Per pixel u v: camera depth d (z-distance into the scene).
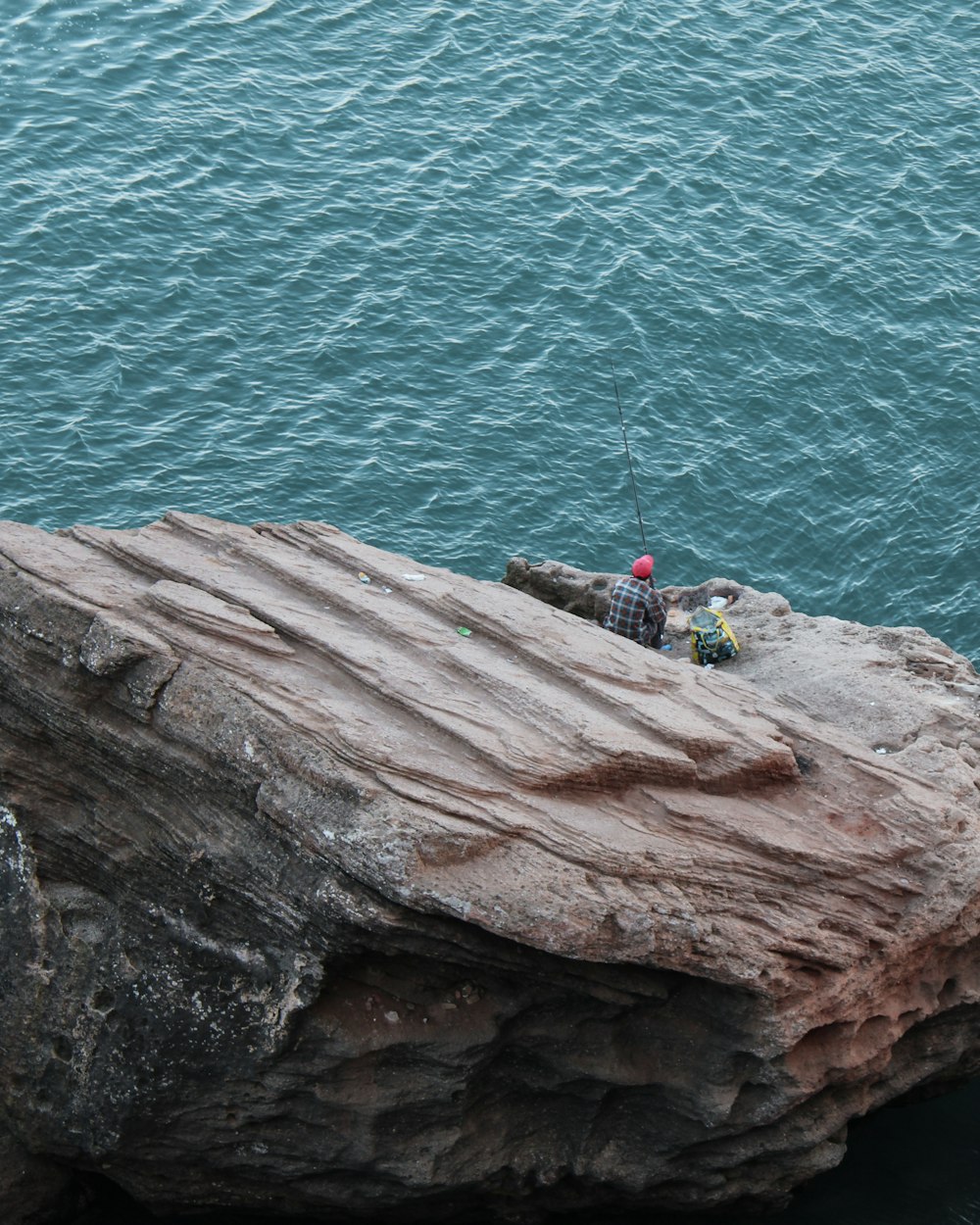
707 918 15.29
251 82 49.09
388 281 41.72
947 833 16.67
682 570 34.50
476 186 45.38
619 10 53.50
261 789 15.36
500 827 14.95
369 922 14.69
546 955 15.02
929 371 39.81
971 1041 18.20
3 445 35.72
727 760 16.84
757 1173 17.09
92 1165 16.83
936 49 52.72
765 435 37.91
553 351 39.91
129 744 16.33
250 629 16.83
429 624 18.03
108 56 49.62
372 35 51.91
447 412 37.94
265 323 40.06
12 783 17.12
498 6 53.75
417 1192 16.14
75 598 16.89
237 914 15.86
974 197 46.12
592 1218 17.58
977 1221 17.77
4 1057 16.56
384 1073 15.63
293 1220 17.33
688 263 42.91
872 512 35.91
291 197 44.41
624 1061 15.98
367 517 34.97
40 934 16.53
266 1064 15.50
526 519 35.31
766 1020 15.53
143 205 43.38
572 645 18.12
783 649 21.47
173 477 35.44
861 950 16.05
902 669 20.61
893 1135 18.92
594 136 47.75
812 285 42.44
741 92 49.91
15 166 44.44
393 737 15.61
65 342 38.72
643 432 37.78
